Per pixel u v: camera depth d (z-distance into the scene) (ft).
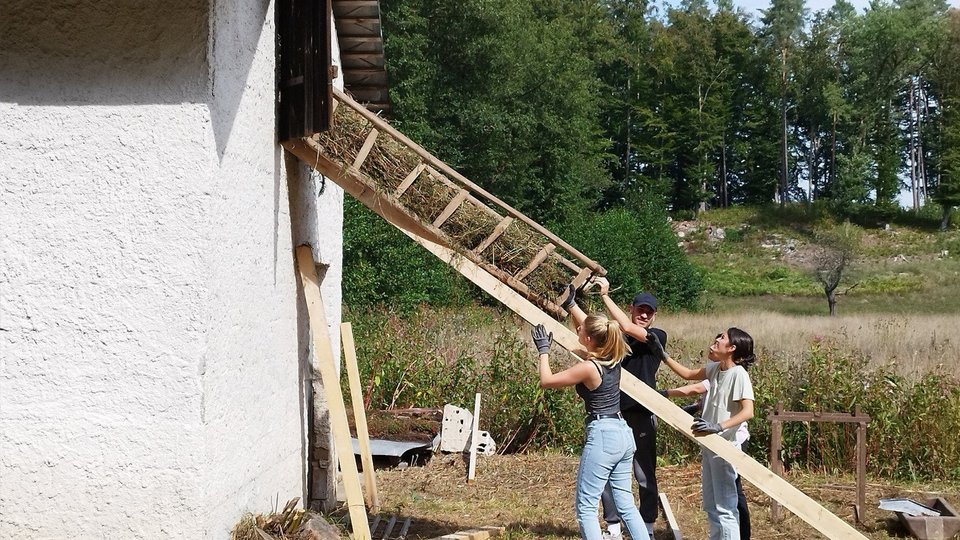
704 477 21.20
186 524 16.51
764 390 34.01
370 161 22.00
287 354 22.67
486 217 22.41
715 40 270.46
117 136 16.62
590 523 19.27
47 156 16.70
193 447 16.52
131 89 16.61
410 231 22.31
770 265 182.09
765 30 279.49
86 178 16.67
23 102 16.72
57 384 16.70
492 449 35.63
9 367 16.72
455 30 115.44
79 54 16.66
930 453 32.42
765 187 271.90
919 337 62.13
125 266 16.63
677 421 20.88
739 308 134.41
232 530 18.10
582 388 19.79
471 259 22.22
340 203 29.09
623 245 122.42
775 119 274.98
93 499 16.61
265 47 20.25
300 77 20.83
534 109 129.18
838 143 278.26
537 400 37.09
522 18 129.29
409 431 35.09
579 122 135.85
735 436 21.13
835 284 135.95
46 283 16.71
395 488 29.86
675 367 22.44
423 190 22.22
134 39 16.56
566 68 133.90
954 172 217.15
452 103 115.96
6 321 16.75
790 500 20.26
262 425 20.33
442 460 33.94
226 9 17.35
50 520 16.65
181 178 16.57
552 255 22.61
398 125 105.50
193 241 16.55
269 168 20.61
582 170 151.02
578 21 193.88
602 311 24.18
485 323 51.90
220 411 17.38
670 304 122.52
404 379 39.63
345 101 21.81
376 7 27.86
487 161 118.62
